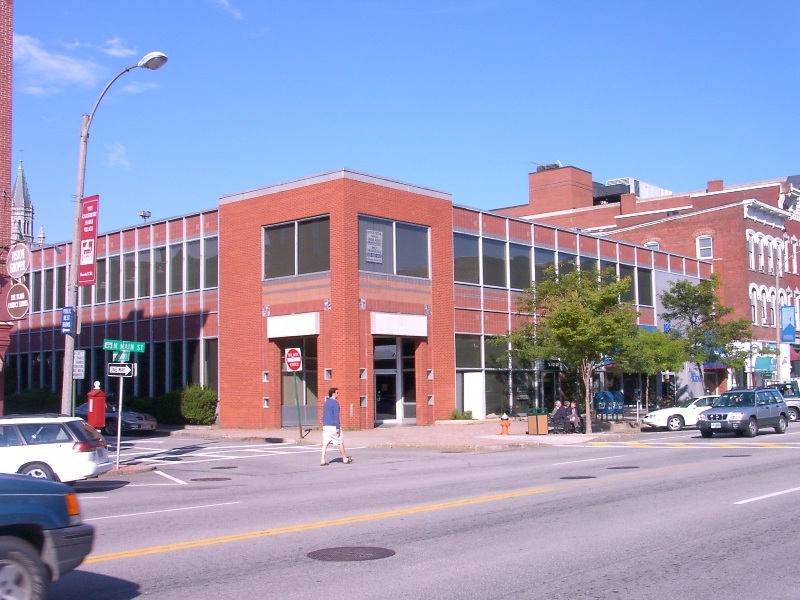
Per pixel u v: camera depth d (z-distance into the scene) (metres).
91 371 44.31
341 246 32.47
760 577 8.12
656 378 49.59
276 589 7.84
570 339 31.16
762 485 14.79
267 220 35.19
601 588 7.75
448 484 16.22
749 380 57.69
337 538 10.38
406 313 34.66
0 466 16.05
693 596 7.47
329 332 32.66
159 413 38.56
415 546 9.81
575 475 17.36
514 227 40.69
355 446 27.72
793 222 64.19
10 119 24.31
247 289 35.88
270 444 29.50
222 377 36.78
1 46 24.19
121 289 42.94
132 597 7.62
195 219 39.50
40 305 47.75
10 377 48.66
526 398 40.00
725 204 57.66
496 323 39.00
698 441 28.22
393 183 34.59
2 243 23.94
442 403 35.81
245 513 12.73
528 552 9.36
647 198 66.69
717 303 45.91
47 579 6.85
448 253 36.75
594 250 45.97
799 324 63.62
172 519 12.23
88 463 16.61
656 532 10.41
